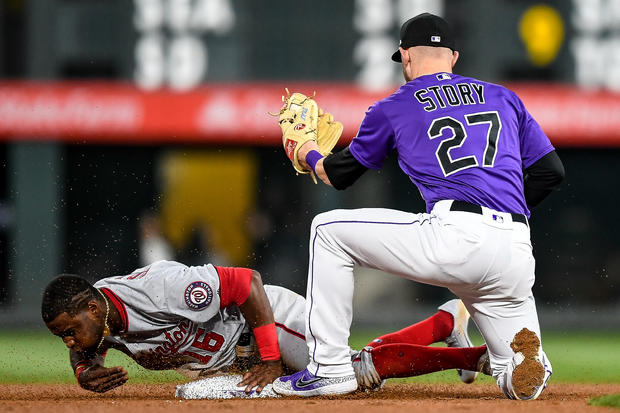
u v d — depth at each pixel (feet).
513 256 44.32
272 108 166.20
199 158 182.60
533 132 48.14
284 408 41.91
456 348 50.49
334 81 161.68
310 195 182.39
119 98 171.73
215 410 41.24
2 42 169.99
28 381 69.46
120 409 41.81
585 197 184.96
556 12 162.40
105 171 179.63
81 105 171.22
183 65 161.38
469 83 47.47
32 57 167.94
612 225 184.55
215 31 160.04
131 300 46.57
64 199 177.06
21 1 169.58
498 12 160.97
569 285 181.27
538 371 46.32
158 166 181.47
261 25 160.04
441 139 45.42
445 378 67.00
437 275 44.39
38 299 169.78
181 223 182.60
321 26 160.04
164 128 171.32
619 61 164.25
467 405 43.39
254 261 182.60
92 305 45.44
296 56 161.48
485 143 45.50
